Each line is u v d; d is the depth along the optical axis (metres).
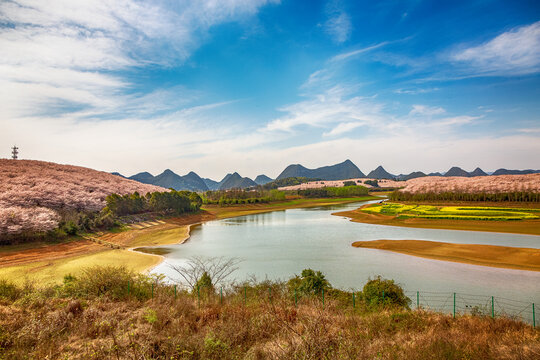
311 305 14.86
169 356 8.65
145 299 15.91
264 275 32.72
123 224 77.56
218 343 9.17
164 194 102.25
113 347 8.62
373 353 8.66
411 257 39.84
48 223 56.75
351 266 35.84
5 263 41.31
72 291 16.50
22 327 10.94
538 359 9.12
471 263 35.91
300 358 7.66
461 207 102.12
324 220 89.25
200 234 68.56
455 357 9.08
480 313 15.98
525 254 38.31
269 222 89.50
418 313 14.83
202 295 17.58
